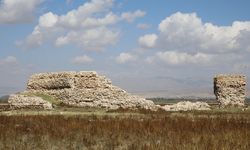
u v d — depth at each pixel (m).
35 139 21.73
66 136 22.94
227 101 57.31
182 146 18.55
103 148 19.42
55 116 35.84
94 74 61.91
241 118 34.28
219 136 22.03
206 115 41.41
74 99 58.88
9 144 20.06
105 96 57.50
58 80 63.03
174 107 53.12
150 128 26.17
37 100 54.97
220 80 58.16
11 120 31.52
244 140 20.38
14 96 57.66
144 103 56.16
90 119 34.12
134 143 20.20
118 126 27.16
